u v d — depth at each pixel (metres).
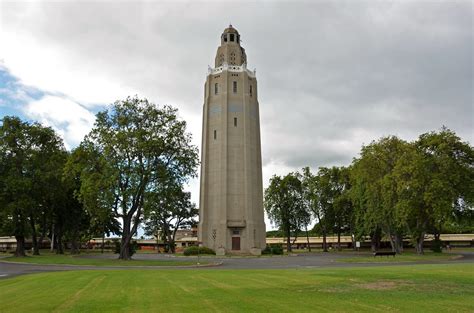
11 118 64.88
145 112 55.44
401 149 65.25
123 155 53.12
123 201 52.84
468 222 70.31
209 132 87.38
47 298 16.89
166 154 55.78
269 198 99.12
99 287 20.48
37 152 65.75
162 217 94.06
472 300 15.59
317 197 99.00
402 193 60.38
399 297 16.38
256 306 14.48
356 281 22.09
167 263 46.31
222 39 95.50
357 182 74.38
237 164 84.50
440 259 50.59
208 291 18.53
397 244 70.12
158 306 14.71
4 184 60.97
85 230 87.50
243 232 81.50
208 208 83.62
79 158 54.97
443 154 63.09
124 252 53.59
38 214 69.62
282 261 52.00
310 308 14.03
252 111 89.19
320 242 125.81
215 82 89.69
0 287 21.81
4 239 116.12
